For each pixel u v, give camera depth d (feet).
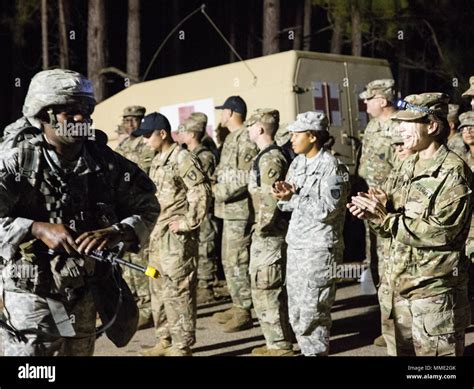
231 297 27.45
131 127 29.37
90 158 12.59
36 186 12.16
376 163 24.64
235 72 32.94
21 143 12.12
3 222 11.95
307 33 67.36
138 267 12.10
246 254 25.12
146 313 25.73
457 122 27.45
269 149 20.97
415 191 14.53
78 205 12.39
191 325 20.85
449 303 14.62
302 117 18.74
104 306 12.67
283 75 31.27
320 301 18.69
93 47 52.60
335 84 32.27
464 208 14.23
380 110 24.82
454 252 14.53
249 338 23.95
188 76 34.71
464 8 57.57
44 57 53.26
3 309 12.37
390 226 14.61
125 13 72.23
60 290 12.22
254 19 76.02
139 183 13.08
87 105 12.38
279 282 21.08
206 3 75.36
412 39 64.69
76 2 60.44
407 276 14.78
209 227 29.50
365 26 56.49
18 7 56.44
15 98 61.05
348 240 34.71
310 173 18.74
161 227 20.80
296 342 23.08
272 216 20.65
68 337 12.39
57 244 11.93
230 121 26.30
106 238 12.19
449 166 14.33
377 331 24.31
